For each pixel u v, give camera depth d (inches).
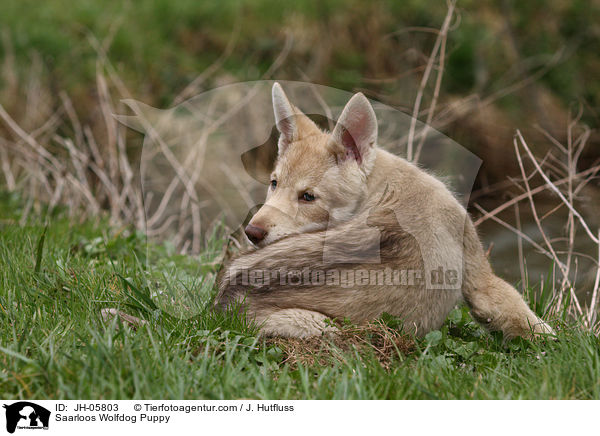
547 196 586.6
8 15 871.7
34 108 701.9
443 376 227.8
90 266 338.0
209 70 759.1
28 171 544.1
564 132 783.7
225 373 218.1
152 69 833.5
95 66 799.7
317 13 860.0
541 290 364.5
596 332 306.7
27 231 393.1
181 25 900.0
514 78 842.8
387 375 222.5
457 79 821.2
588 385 222.8
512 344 266.8
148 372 211.2
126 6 927.7
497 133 738.8
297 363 233.5
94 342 228.7
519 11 927.7
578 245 492.1
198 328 259.4
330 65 827.4
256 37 868.6
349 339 250.4
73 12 898.7
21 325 250.1
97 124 652.7
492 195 624.4
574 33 923.4
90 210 507.5
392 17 847.1
